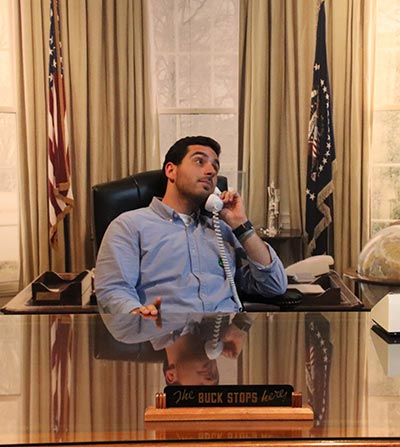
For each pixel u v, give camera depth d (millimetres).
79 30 3613
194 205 2371
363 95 3699
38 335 1318
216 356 1167
